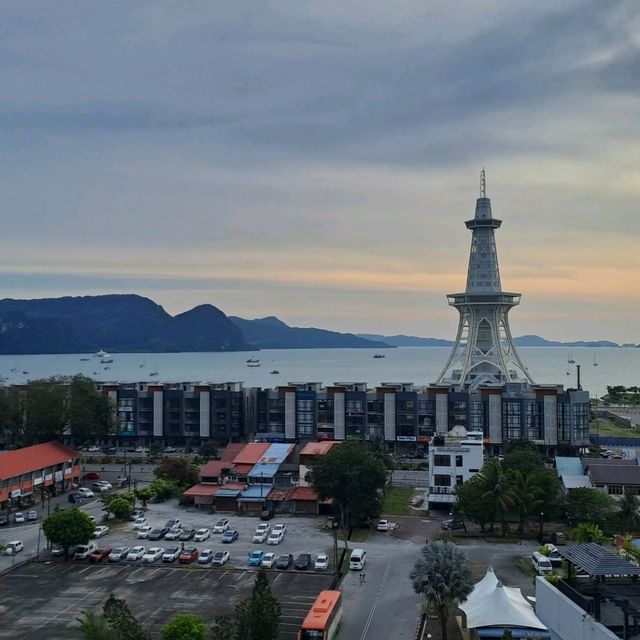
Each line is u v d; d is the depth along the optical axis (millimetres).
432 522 122750
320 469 119875
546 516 114750
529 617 68625
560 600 59062
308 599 85312
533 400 194375
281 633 74812
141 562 100250
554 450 191875
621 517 112750
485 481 113562
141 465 177500
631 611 49594
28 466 135875
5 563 99562
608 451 194000
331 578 93312
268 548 107438
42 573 95562
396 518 125688
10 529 118000
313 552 105312
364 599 86062
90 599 85500
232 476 143125
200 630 65250
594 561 56250
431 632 76062
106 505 127062
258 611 62812
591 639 52625
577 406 191625
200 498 134125
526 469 130125
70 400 175875
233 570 96562
